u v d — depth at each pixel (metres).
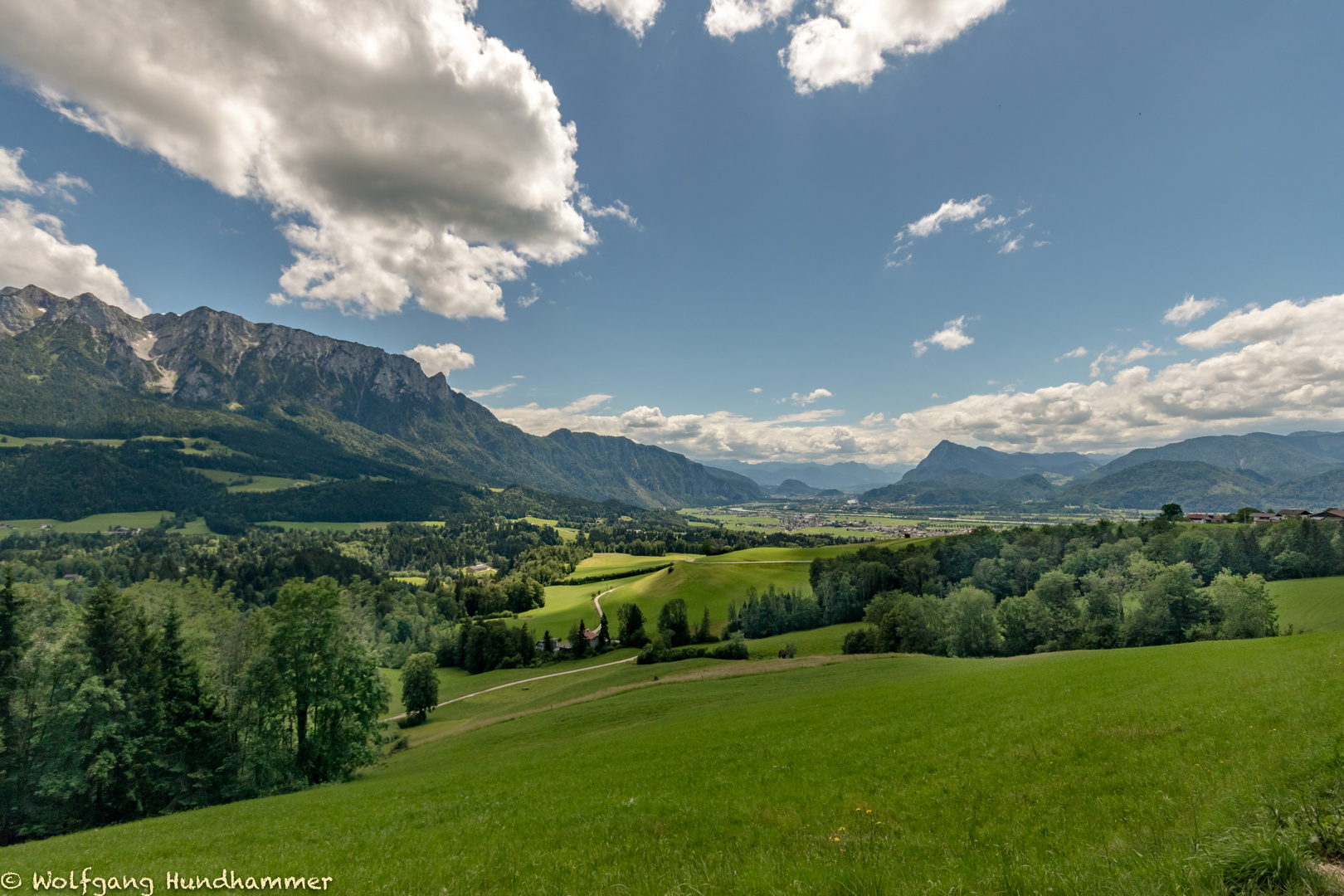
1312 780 10.76
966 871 9.76
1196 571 112.06
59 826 40.78
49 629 48.06
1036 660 53.16
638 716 53.84
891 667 63.66
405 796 30.62
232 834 24.66
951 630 83.50
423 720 85.44
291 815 28.69
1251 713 17.66
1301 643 34.66
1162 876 8.05
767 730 34.25
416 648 140.00
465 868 14.57
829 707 39.22
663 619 125.88
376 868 15.58
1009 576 134.00
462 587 199.75
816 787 19.47
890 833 13.55
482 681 110.31
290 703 49.31
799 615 130.50
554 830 18.03
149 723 46.34
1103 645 74.31
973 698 32.78
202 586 100.00
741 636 106.25
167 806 44.72
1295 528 107.00
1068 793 14.25
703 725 40.59
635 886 11.34
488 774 34.31
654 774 26.48
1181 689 24.31
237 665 54.00
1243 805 10.38
